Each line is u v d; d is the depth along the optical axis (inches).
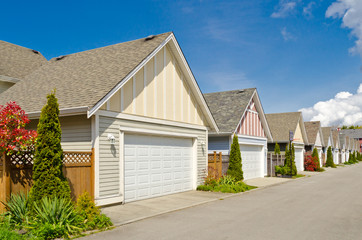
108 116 435.8
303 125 1413.6
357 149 3316.9
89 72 519.2
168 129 555.8
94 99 407.8
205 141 666.8
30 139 337.4
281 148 1267.2
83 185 400.8
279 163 1077.1
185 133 601.3
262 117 990.4
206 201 502.3
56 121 341.1
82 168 401.4
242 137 864.3
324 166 1764.3
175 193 578.9
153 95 524.1
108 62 532.7
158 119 531.2
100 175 419.8
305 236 307.9
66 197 335.0
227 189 607.5
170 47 565.3
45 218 297.3
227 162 763.4
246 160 896.3
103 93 417.1
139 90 494.9
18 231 297.3
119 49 581.6
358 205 485.4
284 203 499.8
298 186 756.6
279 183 816.3
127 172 473.4
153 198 520.1
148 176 514.9
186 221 367.2
